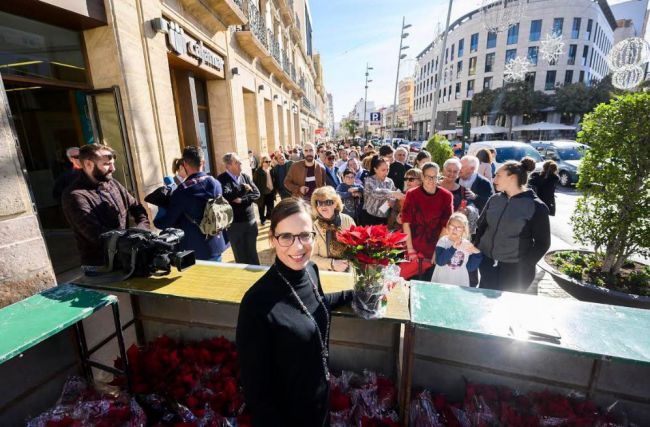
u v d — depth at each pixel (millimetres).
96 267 2072
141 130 4199
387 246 1421
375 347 1955
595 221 3861
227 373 1926
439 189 3184
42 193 5145
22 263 2385
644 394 1583
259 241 5848
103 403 1774
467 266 2814
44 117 4449
